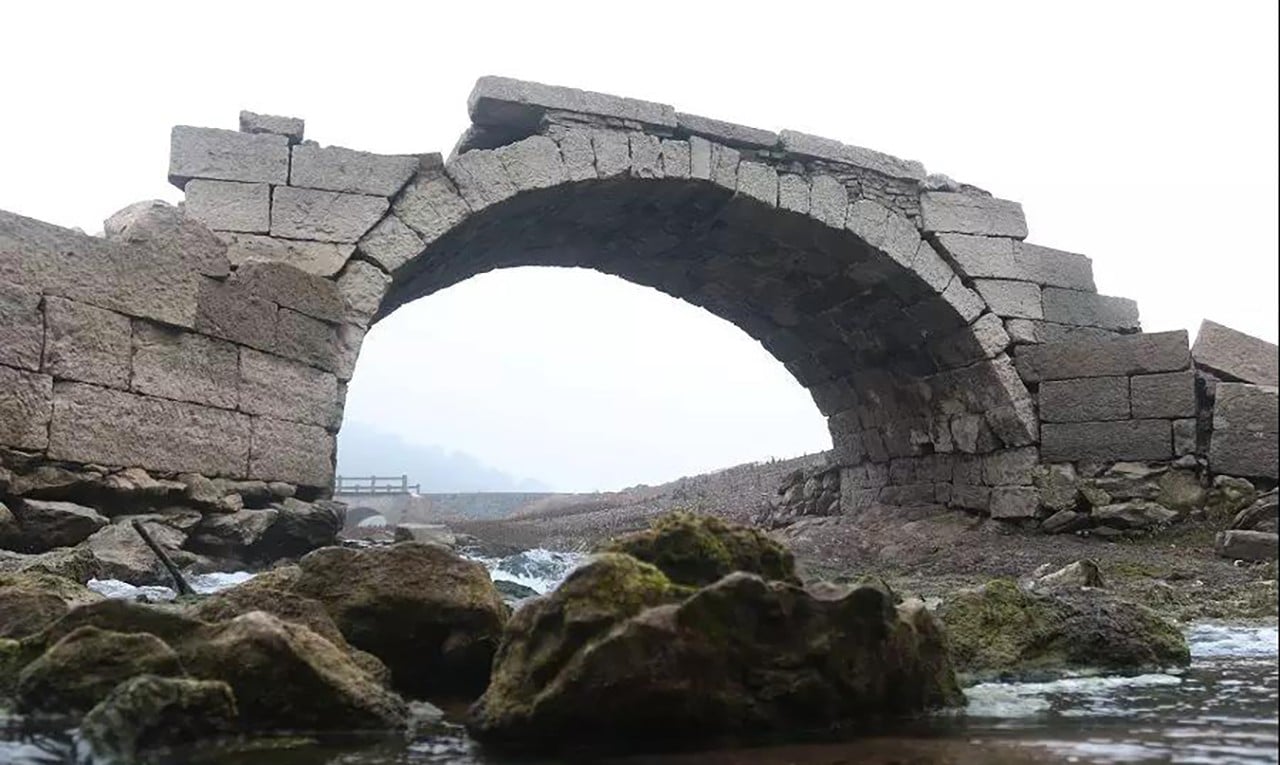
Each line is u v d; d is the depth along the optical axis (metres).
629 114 11.95
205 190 10.30
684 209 12.86
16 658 4.28
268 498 9.71
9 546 7.84
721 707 3.81
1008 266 13.71
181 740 3.65
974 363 13.71
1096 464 13.06
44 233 8.24
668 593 4.01
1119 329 14.14
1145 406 12.86
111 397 8.53
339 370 10.41
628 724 3.73
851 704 4.07
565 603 3.93
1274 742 3.65
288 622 4.34
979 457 14.28
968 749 3.61
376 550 5.10
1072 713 4.35
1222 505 12.26
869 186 13.26
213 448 9.24
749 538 4.57
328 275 10.53
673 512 4.91
